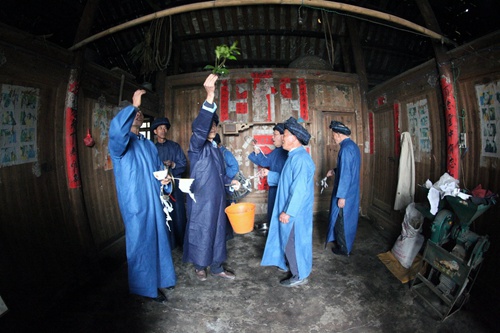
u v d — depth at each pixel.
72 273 2.42
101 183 2.96
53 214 2.30
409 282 2.48
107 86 3.09
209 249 2.32
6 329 1.77
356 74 4.61
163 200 2.16
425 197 2.98
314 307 2.18
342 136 2.96
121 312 2.14
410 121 3.27
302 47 5.39
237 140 4.53
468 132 2.41
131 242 1.92
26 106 2.06
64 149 2.45
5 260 1.83
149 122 4.70
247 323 2.01
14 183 1.95
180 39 5.05
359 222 4.19
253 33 4.96
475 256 1.90
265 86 4.52
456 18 3.86
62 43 3.79
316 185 4.61
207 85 1.97
